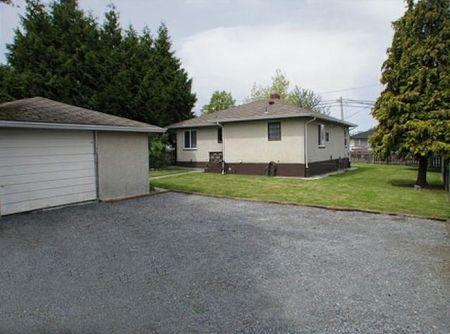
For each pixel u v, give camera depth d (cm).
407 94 1045
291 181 1309
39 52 1806
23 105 946
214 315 297
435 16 1009
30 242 527
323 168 1662
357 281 370
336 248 487
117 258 450
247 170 1633
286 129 1494
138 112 2031
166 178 1454
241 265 421
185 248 493
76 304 319
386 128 1113
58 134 834
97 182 925
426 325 279
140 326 279
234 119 1605
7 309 310
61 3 1945
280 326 279
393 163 2439
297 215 713
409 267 410
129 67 2086
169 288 354
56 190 830
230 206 823
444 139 991
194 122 1888
